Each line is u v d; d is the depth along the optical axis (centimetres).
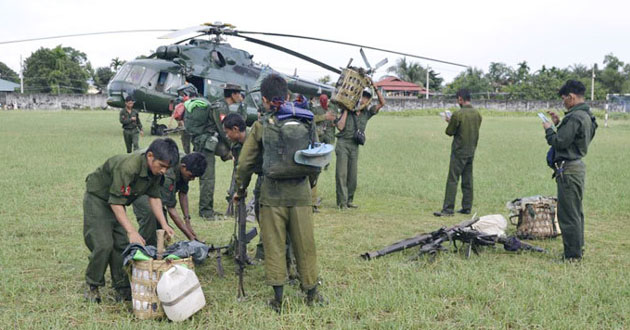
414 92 8475
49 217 691
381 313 389
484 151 1636
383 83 8369
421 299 406
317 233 643
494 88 8438
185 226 519
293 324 371
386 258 528
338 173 797
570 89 523
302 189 395
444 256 526
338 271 493
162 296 362
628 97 5306
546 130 533
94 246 401
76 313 385
